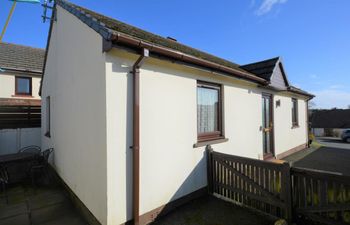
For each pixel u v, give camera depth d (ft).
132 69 11.36
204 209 13.39
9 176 18.89
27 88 39.22
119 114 10.78
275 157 27.09
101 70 10.75
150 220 11.92
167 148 13.10
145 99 11.94
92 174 11.77
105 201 10.32
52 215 13.10
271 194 12.40
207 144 16.12
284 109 30.27
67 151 16.26
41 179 19.33
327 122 116.57
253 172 13.37
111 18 20.02
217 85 17.81
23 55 42.75
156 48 11.05
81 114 13.37
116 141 10.63
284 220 11.22
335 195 10.23
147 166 11.94
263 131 24.77
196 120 15.26
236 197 14.33
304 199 11.29
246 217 12.34
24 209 13.89
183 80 14.34
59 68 18.45
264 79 22.74
